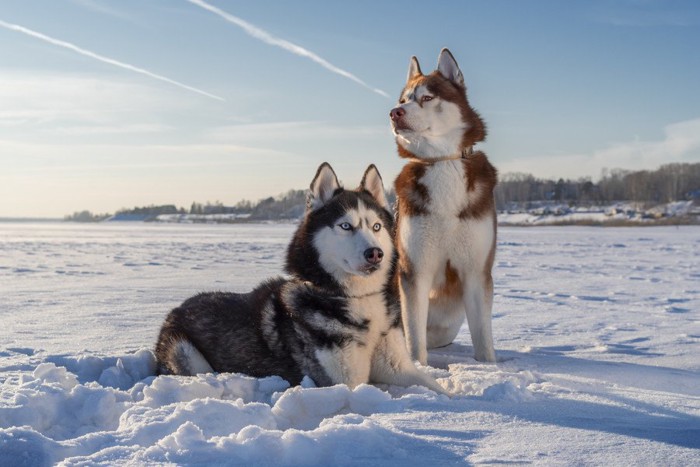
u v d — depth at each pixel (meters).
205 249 26.39
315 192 4.61
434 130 5.40
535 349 6.27
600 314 8.86
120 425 3.24
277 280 4.90
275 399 3.94
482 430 3.03
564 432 3.00
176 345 4.90
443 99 5.44
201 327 4.91
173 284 12.46
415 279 5.53
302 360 4.39
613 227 61.22
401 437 2.84
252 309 4.77
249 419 3.29
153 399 3.79
